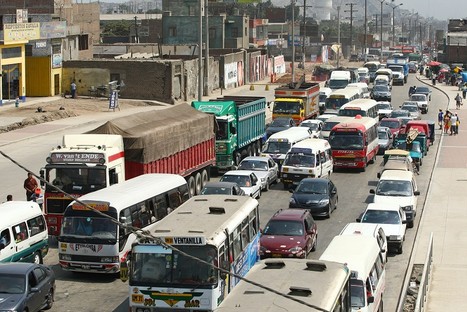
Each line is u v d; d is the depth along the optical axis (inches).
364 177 2546.8
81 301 1294.3
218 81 5413.4
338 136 2640.3
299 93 3312.0
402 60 7111.2
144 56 5733.3
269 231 1529.3
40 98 4325.8
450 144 3314.5
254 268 955.3
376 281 1170.0
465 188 2345.0
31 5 5580.7
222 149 2431.1
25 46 4328.3
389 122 3341.5
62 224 1386.6
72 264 1379.2
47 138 3046.3
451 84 6373.0
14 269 1198.3
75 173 1569.9
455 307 1274.6
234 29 6855.3
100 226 1368.1
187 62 4643.2
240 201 1317.7
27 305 1154.0
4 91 4037.9
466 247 1679.4
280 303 816.3
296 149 2298.2
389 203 1775.3
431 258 1454.2
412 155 2667.3
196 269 1067.9
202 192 1850.4
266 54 6776.6
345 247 1181.1
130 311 1090.1
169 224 1136.2
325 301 831.1
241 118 2541.8
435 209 2058.3
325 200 1932.8
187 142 2006.6
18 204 1439.5
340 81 4756.4
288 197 2182.6
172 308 1071.6
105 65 4490.7
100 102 4296.3
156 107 4244.6
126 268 1113.4
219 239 1091.9
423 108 4377.5
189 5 7426.2
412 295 1291.8
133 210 1406.3
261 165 2289.6
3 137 3029.0
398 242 1616.6
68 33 4845.0
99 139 1632.6
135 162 1713.8
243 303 816.9
